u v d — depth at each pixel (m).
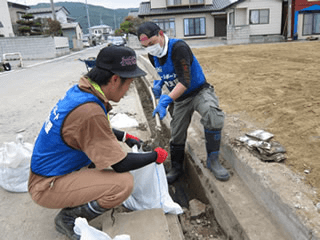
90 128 1.84
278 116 3.92
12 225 2.47
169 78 2.90
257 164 2.76
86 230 1.82
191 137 4.11
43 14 51.94
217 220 2.82
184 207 3.23
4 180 2.91
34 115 5.76
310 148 3.00
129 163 2.02
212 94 2.93
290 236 2.15
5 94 8.08
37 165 2.04
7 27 31.75
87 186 2.04
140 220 2.34
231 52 12.90
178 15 27.53
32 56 22.20
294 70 6.91
